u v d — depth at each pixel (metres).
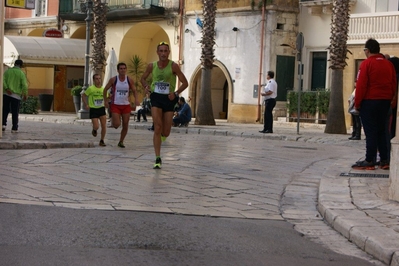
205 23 31.80
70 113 44.34
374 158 13.20
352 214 8.64
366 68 12.70
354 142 22.89
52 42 41.50
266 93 26.09
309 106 33.31
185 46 39.69
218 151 17.62
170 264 6.32
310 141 24.08
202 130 27.53
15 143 15.87
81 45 42.25
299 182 12.23
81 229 7.51
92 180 11.25
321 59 35.19
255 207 9.75
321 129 31.88
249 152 17.83
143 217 8.40
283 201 10.35
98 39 37.94
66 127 27.03
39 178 11.21
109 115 30.81
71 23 46.38
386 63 12.73
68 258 6.30
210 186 11.29
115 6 42.09
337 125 27.34
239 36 36.78
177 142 20.52
